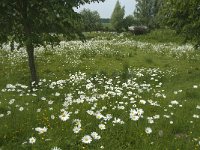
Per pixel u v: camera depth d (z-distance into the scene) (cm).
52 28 1555
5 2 1382
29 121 893
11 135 793
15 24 1535
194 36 1923
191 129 923
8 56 2534
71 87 1420
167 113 1048
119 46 3325
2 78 1791
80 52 2761
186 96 1355
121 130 850
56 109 1016
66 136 787
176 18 1941
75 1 1479
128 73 1805
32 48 1578
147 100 1146
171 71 2122
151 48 3234
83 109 996
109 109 1026
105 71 1948
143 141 792
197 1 1788
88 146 744
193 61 2605
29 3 1500
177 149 754
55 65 2261
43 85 1483
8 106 1040
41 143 745
